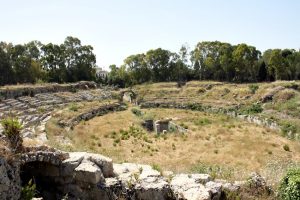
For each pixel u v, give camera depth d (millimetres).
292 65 91312
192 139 42281
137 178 12188
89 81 95250
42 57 92375
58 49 93125
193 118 58312
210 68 104375
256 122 52781
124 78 109938
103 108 63375
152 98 81938
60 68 93938
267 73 96000
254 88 73438
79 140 36375
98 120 54000
